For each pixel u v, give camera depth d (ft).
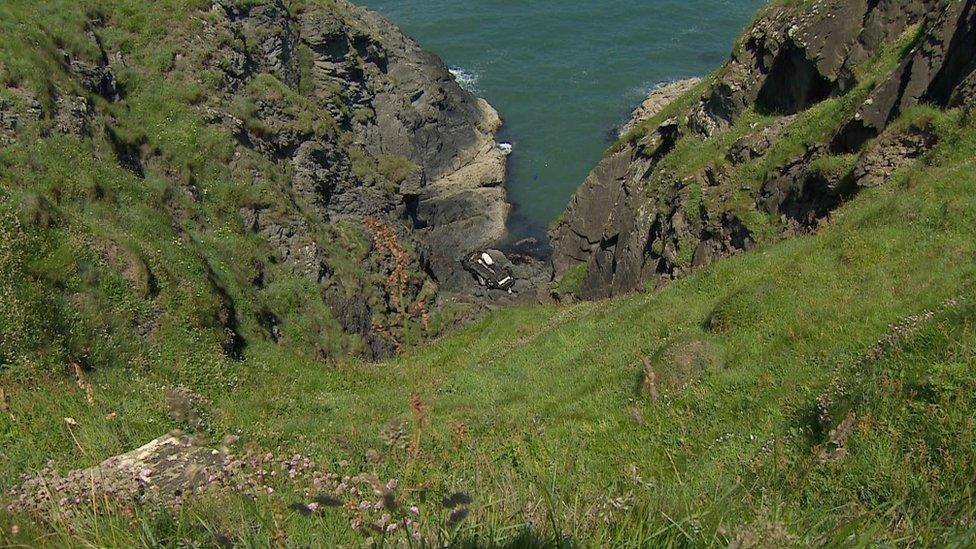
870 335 50.19
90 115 102.17
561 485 25.11
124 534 19.57
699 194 111.75
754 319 63.10
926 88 83.30
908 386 32.09
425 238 179.63
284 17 159.84
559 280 147.64
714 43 248.32
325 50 168.14
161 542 20.34
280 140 135.33
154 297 79.87
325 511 22.39
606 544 17.16
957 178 67.21
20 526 20.17
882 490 25.91
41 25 109.40
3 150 82.84
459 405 73.00
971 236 59.52
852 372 40.04
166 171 111.04
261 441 51.11
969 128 75.05
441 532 17.29
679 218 112.27
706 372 57.00
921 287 55.16
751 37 119.03
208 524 20.45
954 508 20.12
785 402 44.14
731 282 80.53
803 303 61.36
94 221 83.46
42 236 71.51
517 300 157.99
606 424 53.01
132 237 85.46
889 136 83.66
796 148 98.73
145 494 25.58
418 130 188.85
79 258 73.26
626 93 225.97
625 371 67.72
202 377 74.79
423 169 185.37
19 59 95.55
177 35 129.08
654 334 77.51
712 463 37.78
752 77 116.88
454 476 31.07
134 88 119.24
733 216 102.63
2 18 102.94
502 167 199.82
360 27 183.73
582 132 212.43
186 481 27.25
